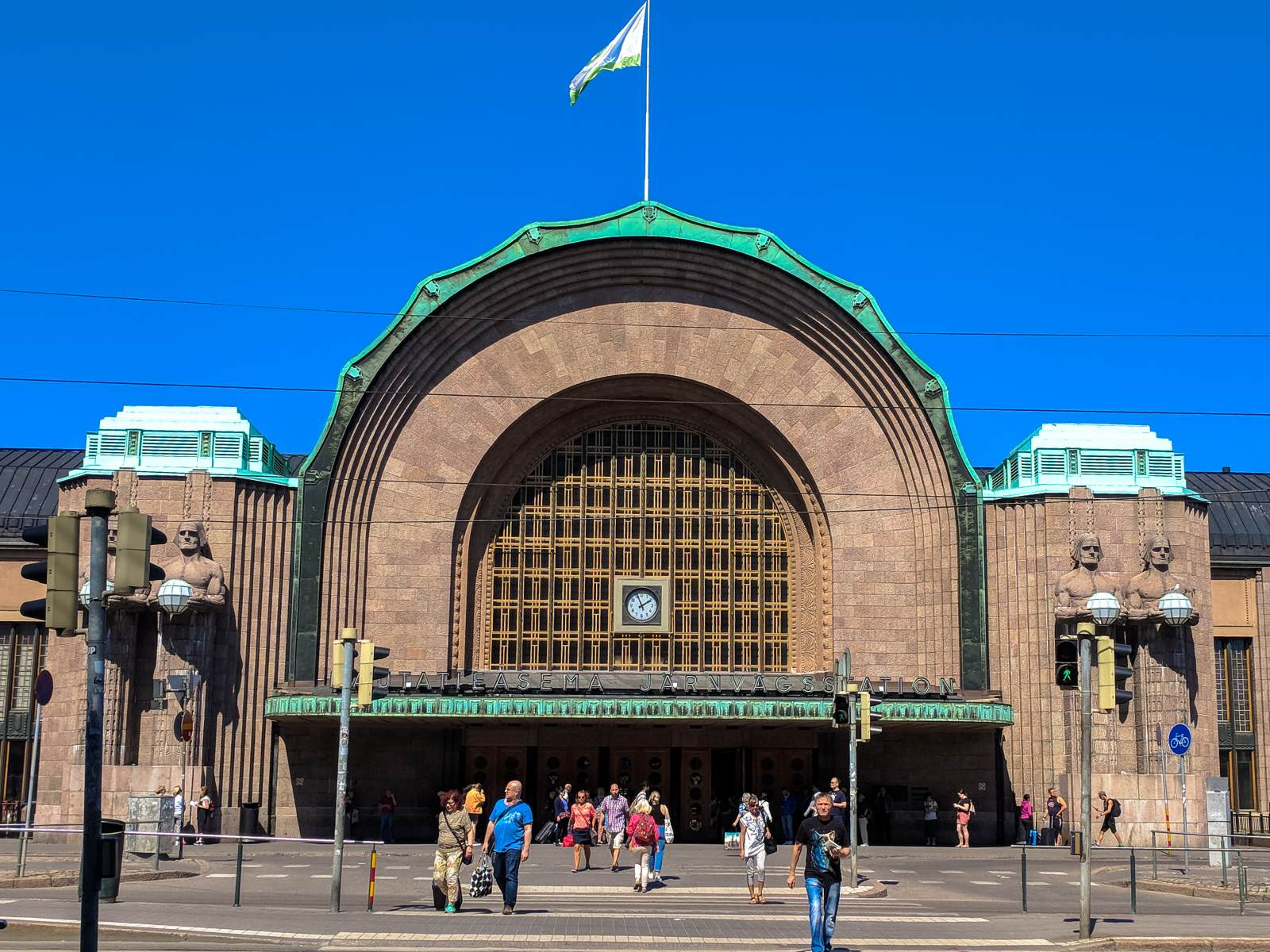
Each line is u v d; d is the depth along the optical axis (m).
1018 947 20.42
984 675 44.47
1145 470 45.41
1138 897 29.11
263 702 43.47
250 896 26.39
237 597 43.44
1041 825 43.62
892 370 46.41
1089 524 44.69
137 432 44.16
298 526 44.72
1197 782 43.47
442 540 45.75
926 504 46.06
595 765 45.59
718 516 47.88
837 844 18.34
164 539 15.24
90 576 14.27
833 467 46.69
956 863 37.31
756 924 22.98
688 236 46.56
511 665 46.53
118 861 23.28
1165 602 42.88
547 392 46.53
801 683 43.69
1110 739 43.16
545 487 47.72
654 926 22.50
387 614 45.22
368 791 44.31
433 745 44.81
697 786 45.69
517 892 26.84
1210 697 44.81
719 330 47.16
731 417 47.62
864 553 46.22
